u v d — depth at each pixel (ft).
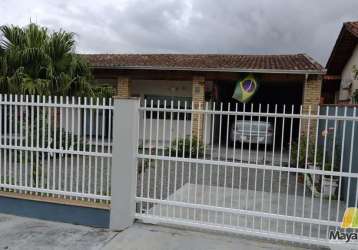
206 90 44.06
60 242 14.42
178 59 48.47
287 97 55.67
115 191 15.81
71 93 30.30
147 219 16.06
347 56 42.50
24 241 14.46
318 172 14.12
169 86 48.11
